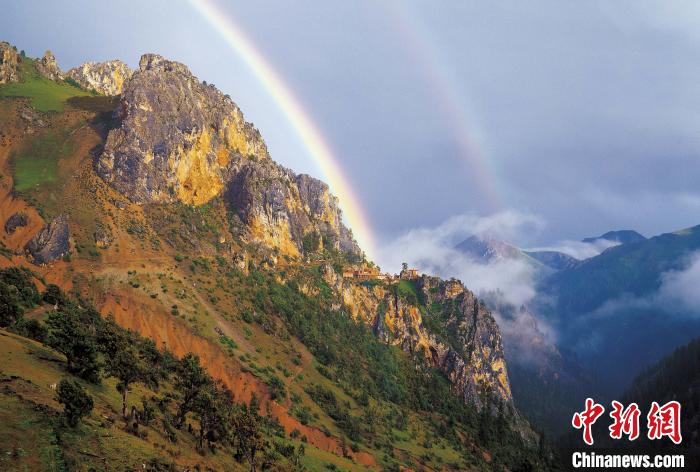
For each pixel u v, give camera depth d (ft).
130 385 498.69
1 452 306.55
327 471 592.19
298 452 581.53
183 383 493.36
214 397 497.46
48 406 360.07
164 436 417.49
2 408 341.21
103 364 455.22
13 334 489.26
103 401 426.51
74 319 499.51
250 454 458.50
